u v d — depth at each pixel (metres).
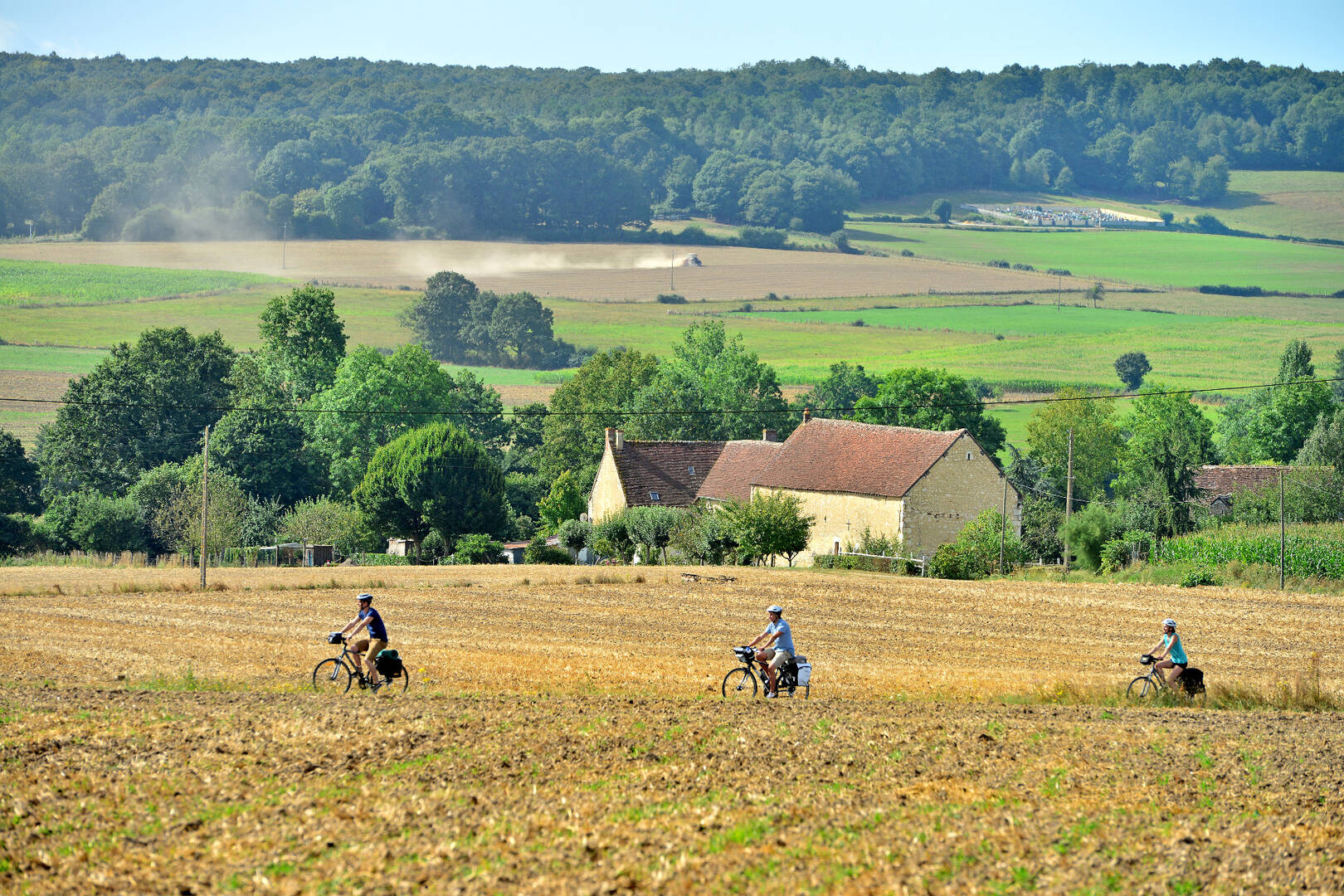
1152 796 62.84
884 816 57.75
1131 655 122.31
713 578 186.50
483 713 80.00
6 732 73.88
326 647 124.19
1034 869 50.91
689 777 64.06
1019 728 78.50
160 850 52.97
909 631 137.50
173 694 88.81
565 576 195.38
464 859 51.41
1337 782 66.31
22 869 50.78
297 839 54.06
